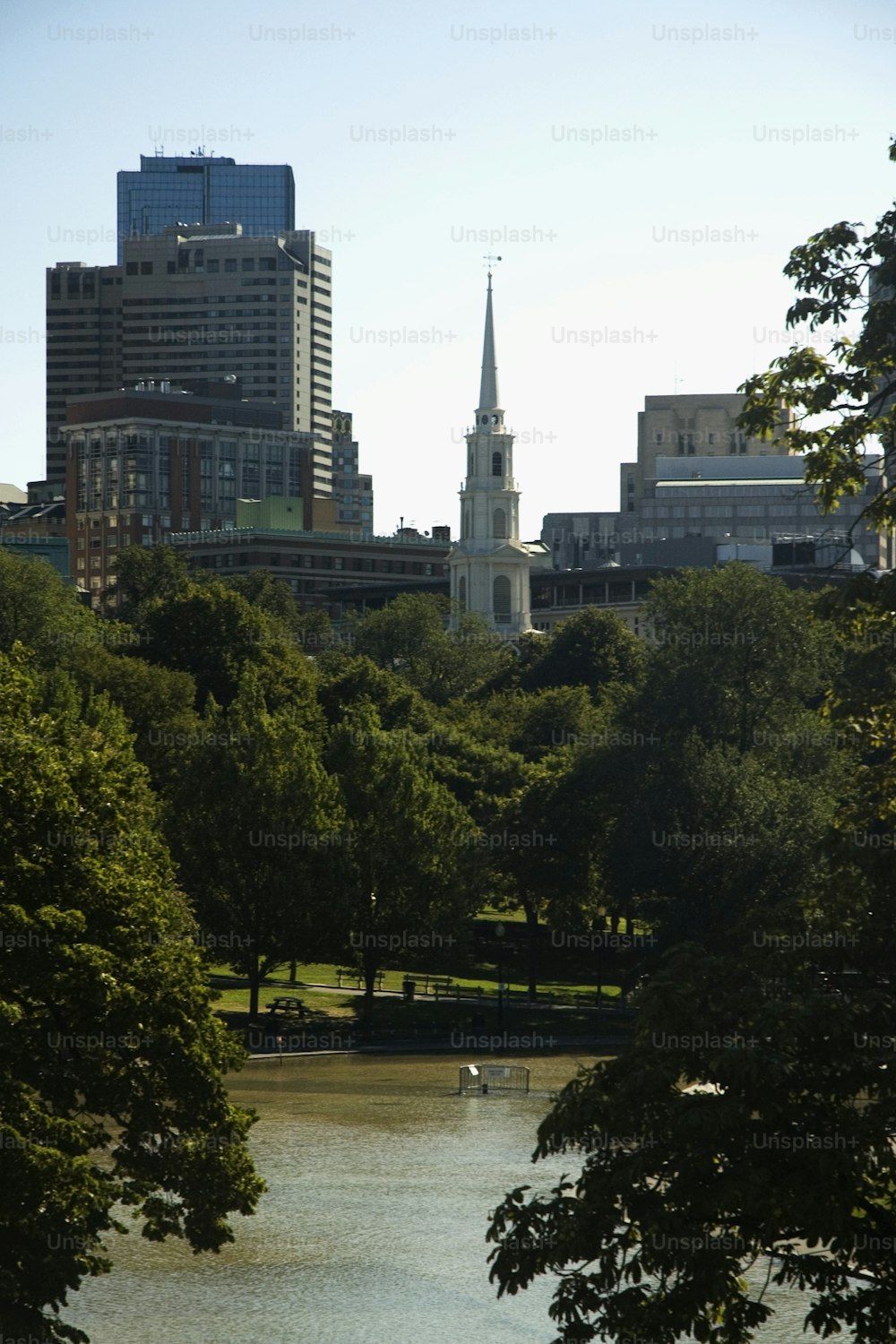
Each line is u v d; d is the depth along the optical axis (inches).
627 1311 2701.8
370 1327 4077.3
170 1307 4210.1
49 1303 3230.8
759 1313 2743.6
